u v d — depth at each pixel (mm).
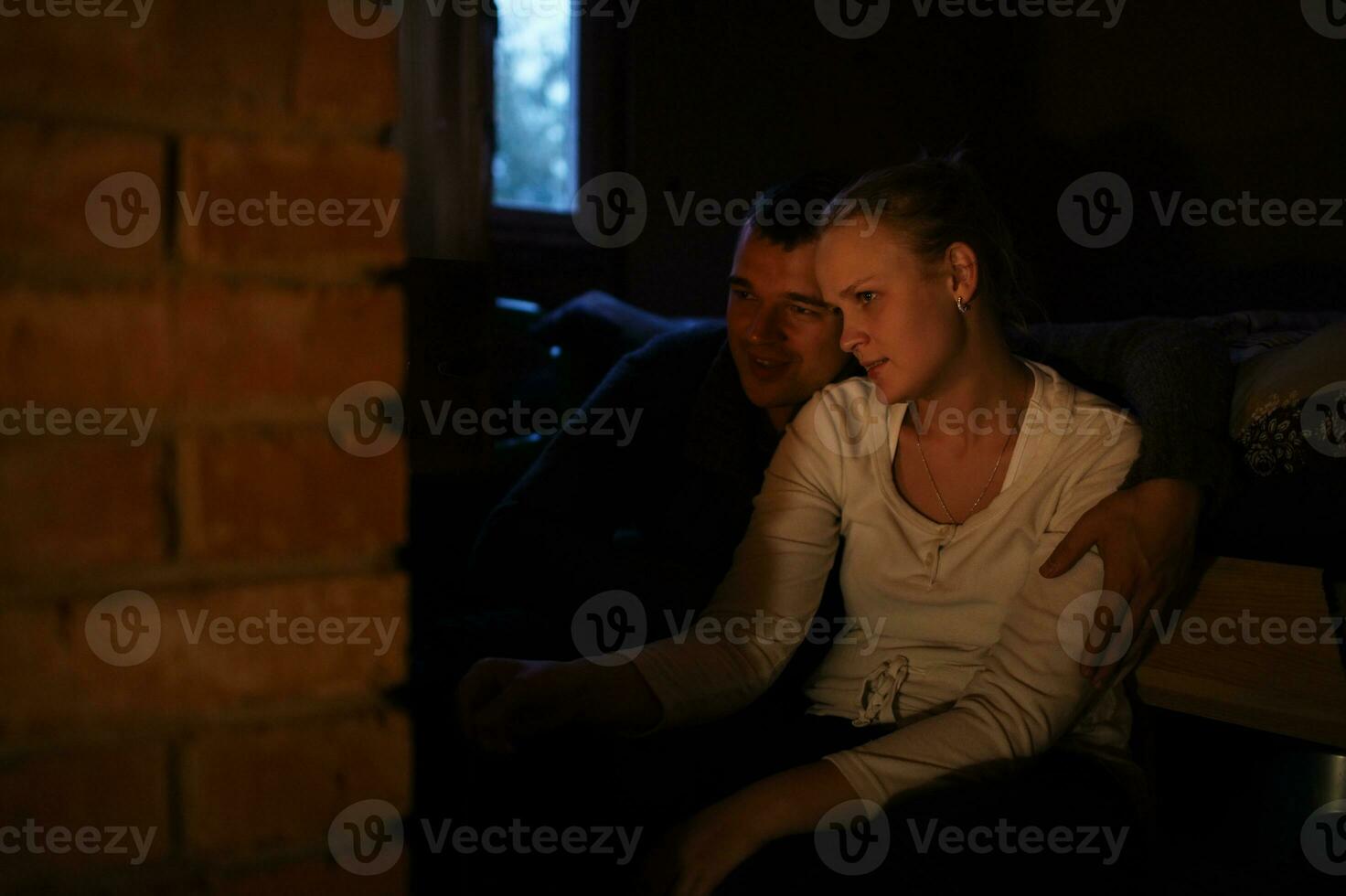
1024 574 1069
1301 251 2375
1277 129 2439
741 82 3125
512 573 1441
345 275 566
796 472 1188
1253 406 1177
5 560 518
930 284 1048
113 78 514
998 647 1017
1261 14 2465
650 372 1557
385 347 571
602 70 3041
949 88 3232
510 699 888
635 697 995
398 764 590
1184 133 2654
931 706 1081
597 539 1509
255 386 549
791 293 1293
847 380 1223
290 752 571
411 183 2035
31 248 510
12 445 515
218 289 539
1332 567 1117
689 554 1447
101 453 528
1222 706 999
